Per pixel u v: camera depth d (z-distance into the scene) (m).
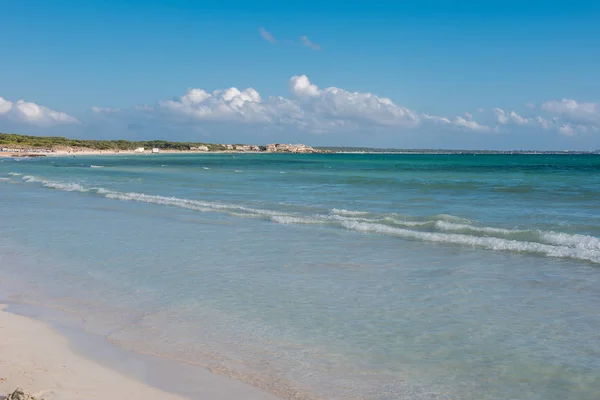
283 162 121.19
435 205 24.83
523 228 17.56
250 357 7.12
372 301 9.70
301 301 9.75
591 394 6.01
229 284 10.98
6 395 5.74
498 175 54.03
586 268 11.98
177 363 6.89
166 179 49.22
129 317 8.85
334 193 32.09
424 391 6.11
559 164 99.62
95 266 12.77
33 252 14.53
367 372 6.64
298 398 5.93
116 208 24.91
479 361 6.96
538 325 8.30
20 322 8.54
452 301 9.65
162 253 14.32
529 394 6.03
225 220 20.67
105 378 6.36
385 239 16.17
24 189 36.16
